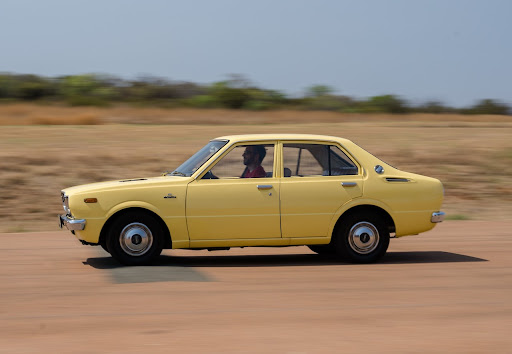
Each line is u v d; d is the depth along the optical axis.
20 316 8.74
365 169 12.72
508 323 8.59
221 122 50.41
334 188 12.50
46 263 12.59
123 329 8.16
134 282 10.77
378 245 12.73
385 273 11.77
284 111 65.62
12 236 16.55
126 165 26.55
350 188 12.56
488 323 8.59
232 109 73.19
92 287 10.44
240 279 11.12
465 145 32.94
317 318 8.70
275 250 14.77
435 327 8.37
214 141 13.19
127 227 11.98
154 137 33.50
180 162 27.48
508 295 10.15
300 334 8.00
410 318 8.77
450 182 26.81
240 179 12.31
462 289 10.52
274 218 12.31
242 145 12.45
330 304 9.45
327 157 12.66
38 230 18.58
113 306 9.25
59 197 22.53
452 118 61.62
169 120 52.03
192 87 87.31
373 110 74.88
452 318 8.80
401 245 15.41
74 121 45.03
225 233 12.23
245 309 9.13
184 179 12.23
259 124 46.59
